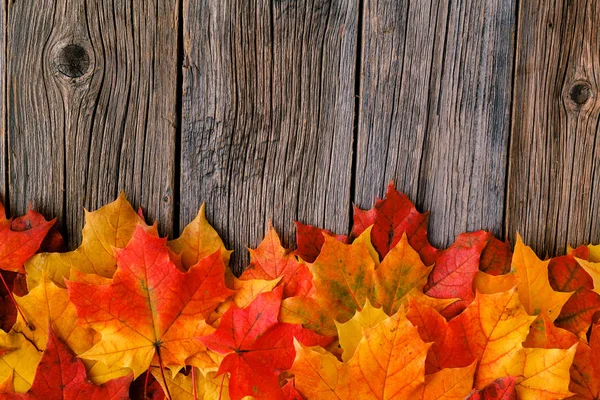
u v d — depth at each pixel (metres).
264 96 0.93
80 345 0.92
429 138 0.94
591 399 0.91
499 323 0.90
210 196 0.94
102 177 0.94
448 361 0.91
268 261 0.94
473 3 0.93
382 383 0.88
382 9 0.93
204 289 0.91
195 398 0.91
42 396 0.90
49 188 0.94
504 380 0.89
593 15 0.94
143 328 0.91
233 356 0.90
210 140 0.94
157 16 0.92
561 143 0.95
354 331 0.91
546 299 0.93
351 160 0.94
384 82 0.94
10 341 0.91
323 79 0.94
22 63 0.93
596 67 0.94
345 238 0.94
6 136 0.93
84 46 0.92
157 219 0.94
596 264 0.93
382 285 0.93
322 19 0.93
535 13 0.93
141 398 0.93
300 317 0.92
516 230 0.95
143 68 0.93
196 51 0.93
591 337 0.91
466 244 0.94
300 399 0.89
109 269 0.93
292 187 0.94
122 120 0.93
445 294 0.94
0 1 0.92
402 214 0.94
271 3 0.93
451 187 0.95
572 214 0.95
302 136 0.94
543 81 0.94
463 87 0.94
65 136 0.93
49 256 0.93
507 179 0.95
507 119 0.94
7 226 0.92
